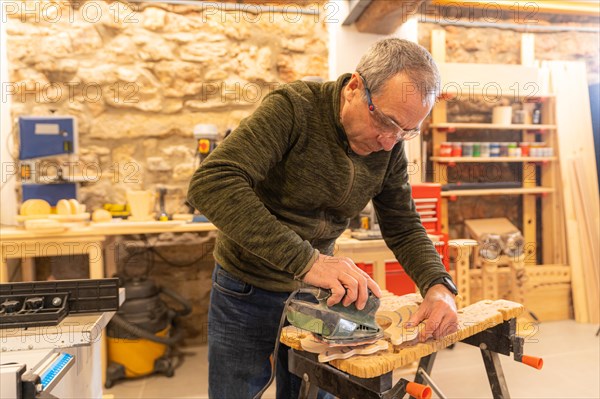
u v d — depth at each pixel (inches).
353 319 38.2
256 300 52.5
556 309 145.4
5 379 31.7
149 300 110.6
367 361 36.4
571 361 114.3
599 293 142.9
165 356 112.3
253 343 53.8
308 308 39.3
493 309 48.1
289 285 52.2
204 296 131.5
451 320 41.9
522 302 135.8
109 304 48.3
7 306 44.3
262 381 55.5
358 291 38.6
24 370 33.3
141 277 123.0
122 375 106.9
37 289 46.9
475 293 135.6
